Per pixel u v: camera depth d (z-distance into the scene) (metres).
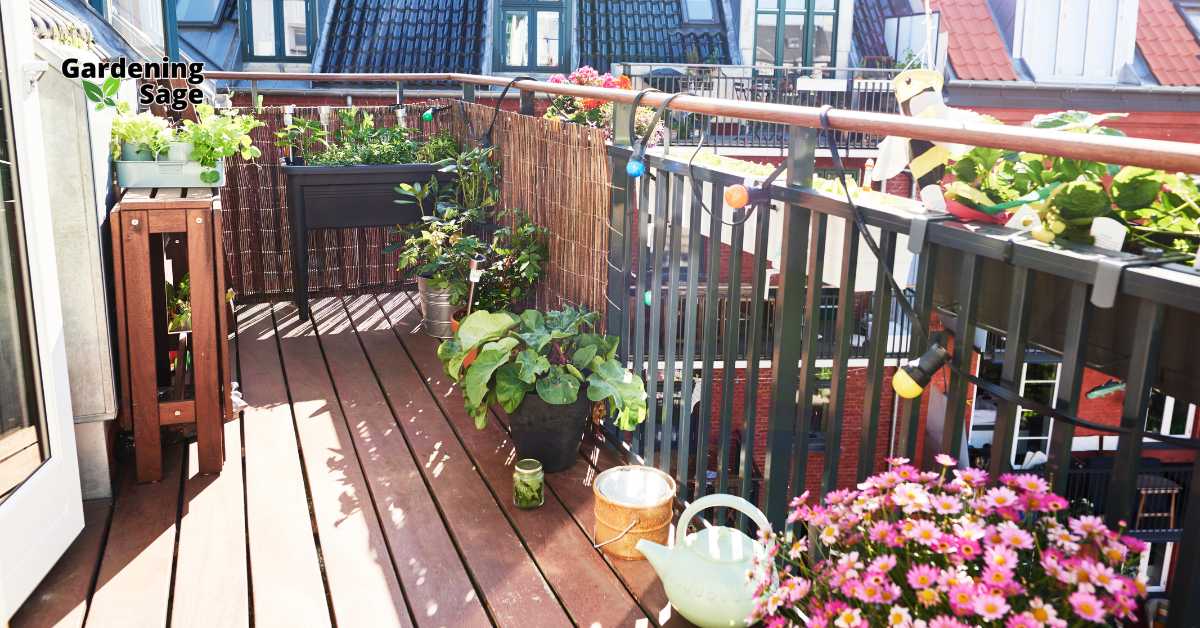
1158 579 9.22
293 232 4.57
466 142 4.81
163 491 2.61
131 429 2.83
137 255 2.55
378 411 3.29
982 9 11.80
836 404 1.88
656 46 11.91
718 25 12.12
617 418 2.69
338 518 2.47
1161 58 11.64
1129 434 1.27
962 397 1.55
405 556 2.27
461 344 2.80
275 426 3.13
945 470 1.46
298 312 4.61
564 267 3.42
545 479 2.72
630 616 2.02
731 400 2.33
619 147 2.83
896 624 1.23
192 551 2.27
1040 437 10.09
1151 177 1.50
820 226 1.89
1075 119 1.71
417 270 4.24
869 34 12.59
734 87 11.26
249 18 11.05
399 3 11.67
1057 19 11.49
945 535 1.28
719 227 2.30
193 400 2.68
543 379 2.61
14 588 1.97
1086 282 1.28
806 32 12.21
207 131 3.02
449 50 11.45
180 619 1.99
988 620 1.18
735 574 1.90
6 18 2.05
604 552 2.29
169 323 3.57
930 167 1.75
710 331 2.38
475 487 2.66
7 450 1.99
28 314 2.12
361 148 4.77
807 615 1.64
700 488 2.45
